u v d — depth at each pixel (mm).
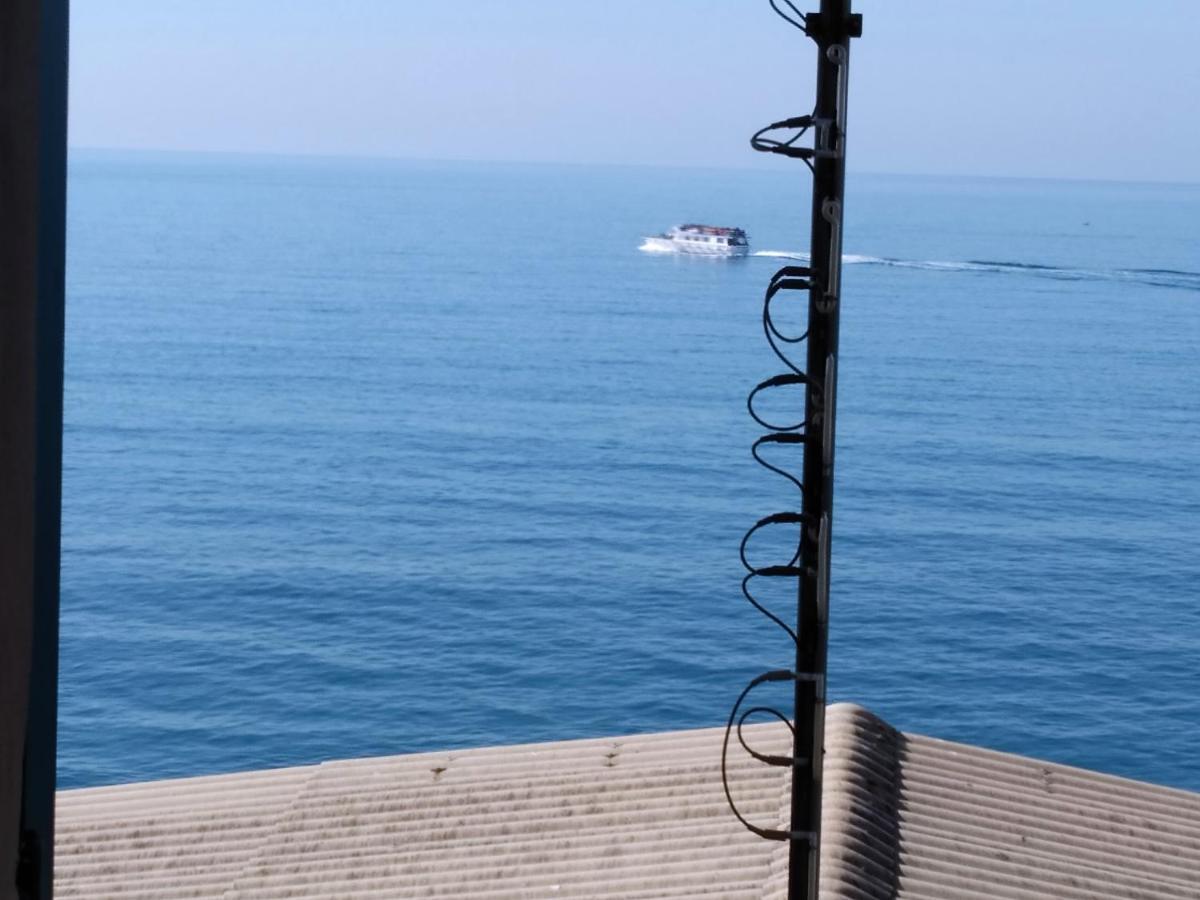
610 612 83938
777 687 73000
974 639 80688
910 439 137375
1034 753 66000
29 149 2615
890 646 79250
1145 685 74188
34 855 2756
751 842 10289
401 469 122688
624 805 11180
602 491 115875
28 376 2646
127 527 101062
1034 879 10164
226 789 12320
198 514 105625
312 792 11961
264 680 71062
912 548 100125
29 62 2607
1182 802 11883
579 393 158750
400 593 86562
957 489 118625
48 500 2760
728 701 71188
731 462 128125
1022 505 113812
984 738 67812
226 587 86875
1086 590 91062
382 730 66125
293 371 168125
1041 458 131625
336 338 193375
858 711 12305
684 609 84750
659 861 10227
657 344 193750
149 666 72438
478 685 71938
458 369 171875
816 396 6336
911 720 69375
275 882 10430
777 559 97000
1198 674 75875
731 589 89125
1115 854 10773
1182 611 87250
